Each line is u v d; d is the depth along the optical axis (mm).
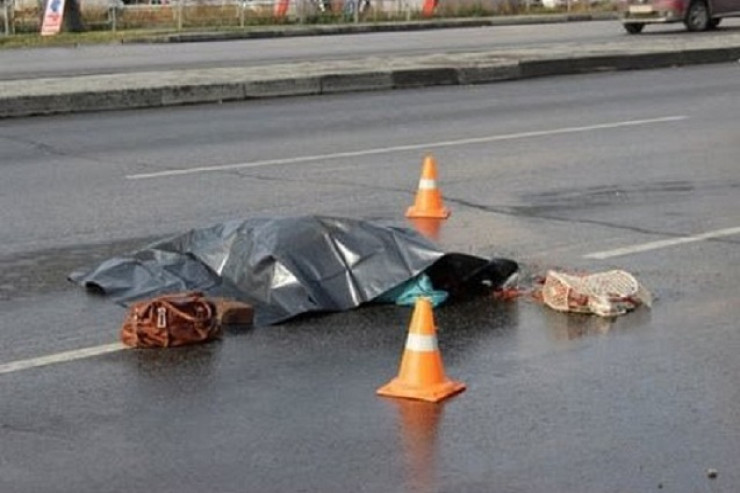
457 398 7887
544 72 28641
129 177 15844
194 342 9062
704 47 32125
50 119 21812
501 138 18984
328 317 9750
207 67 29547
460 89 26234
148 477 6762
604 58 29734
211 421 7566
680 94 24828
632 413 7602
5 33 49531
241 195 14578
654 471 6762
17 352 8930
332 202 14125
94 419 7605
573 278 9977
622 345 8945
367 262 10172
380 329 9430
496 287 10336
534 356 8727
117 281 10594
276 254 10023
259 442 7230
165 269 10656
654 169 16141
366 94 25328
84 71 29594
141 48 40406
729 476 6691
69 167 16672
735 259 11406
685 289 10406
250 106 23422
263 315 9695
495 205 13961
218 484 6664
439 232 12633
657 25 46344
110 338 9242
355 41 42562
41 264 11523
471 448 7098
